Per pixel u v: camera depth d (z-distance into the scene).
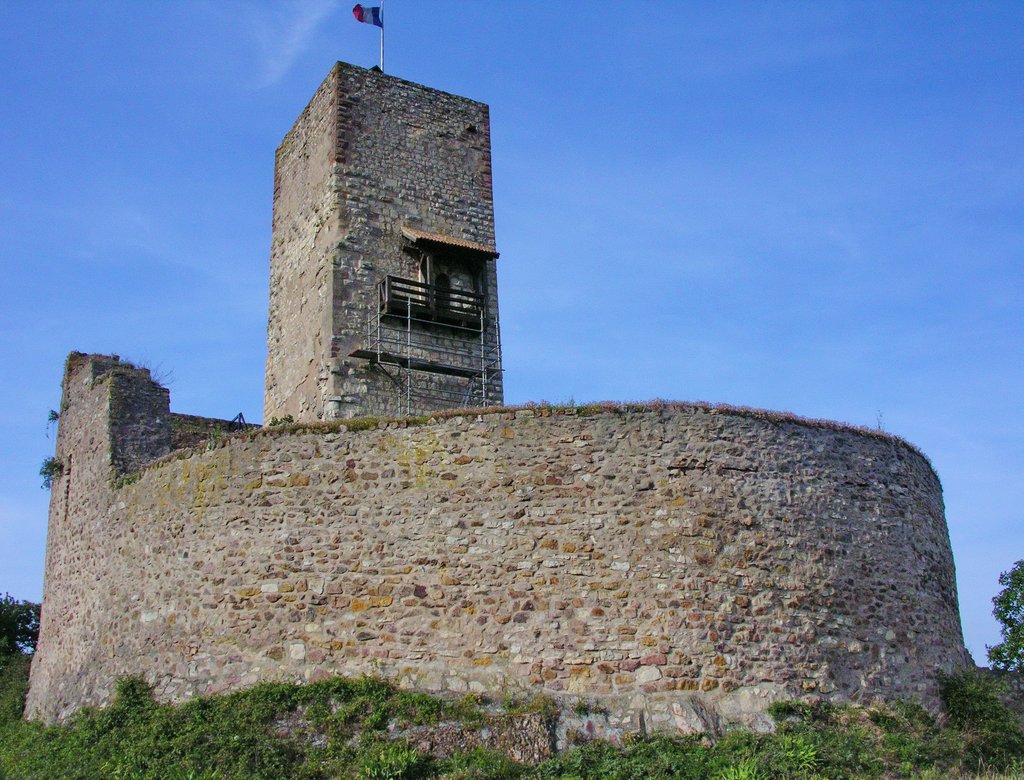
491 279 28.44
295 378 27.48
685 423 20.34
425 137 29.05
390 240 27.45
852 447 21.72
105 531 22.91
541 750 17.38
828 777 17.25
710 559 19.53
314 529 19.75
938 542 23.22
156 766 17.45
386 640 18.88
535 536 19.38
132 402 24.50
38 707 23.97
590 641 18.72
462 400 26.92
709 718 18.20
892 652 20.52
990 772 19.17
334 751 17.23
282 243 29.80
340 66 28.30
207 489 20.78
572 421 20.12
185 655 19.80
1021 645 25.73
